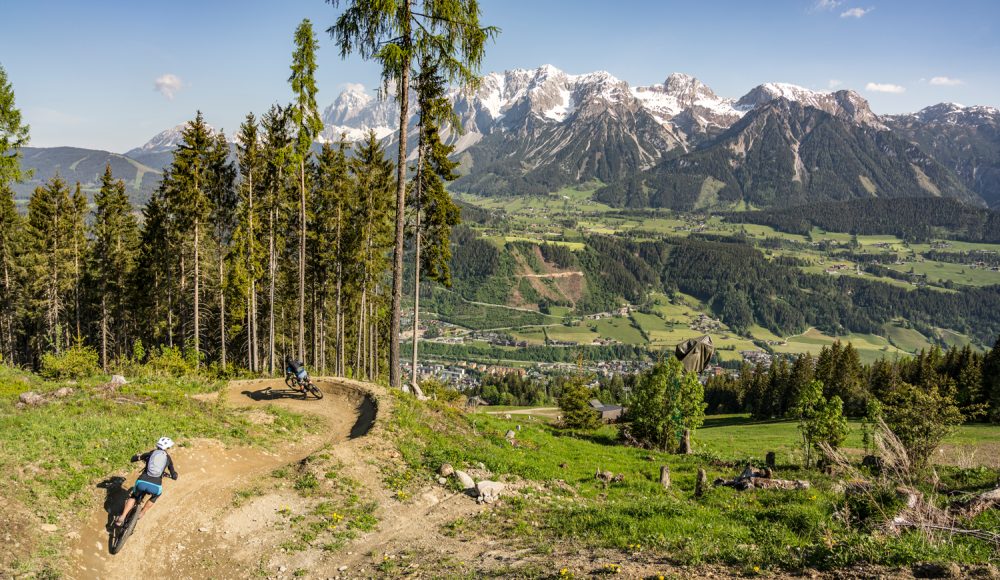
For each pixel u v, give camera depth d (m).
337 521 10.55
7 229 48.19
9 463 9.85
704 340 29.23
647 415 32.25
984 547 7.46
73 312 52.50
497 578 7.89
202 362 39.28
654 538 9.40
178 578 8.30
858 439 37.69
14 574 7.29
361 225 37.97
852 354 78.88
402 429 16.55
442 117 24.33
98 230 46.28
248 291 35.56
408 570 8.62
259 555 9.14
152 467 9.63
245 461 13.27
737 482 17.42
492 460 15.88
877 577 6.44
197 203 35.16
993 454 25.16
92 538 8.75
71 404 14.66
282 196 36.41
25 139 24.36
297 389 22.61
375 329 49.12
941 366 75.88
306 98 31.03
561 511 12.20
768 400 82.69
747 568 7.41
